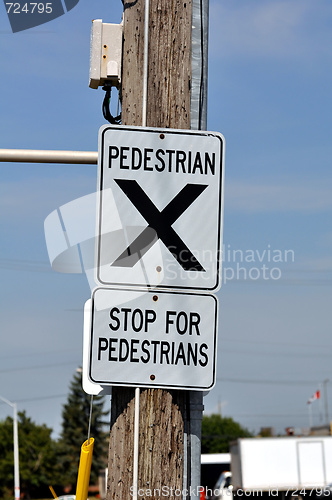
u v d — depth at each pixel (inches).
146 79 226.5
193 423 223.6
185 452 212.4
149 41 229.1
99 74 240.1
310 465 1482.5
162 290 211.9
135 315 210.4
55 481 4783.5
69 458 4813.0
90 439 230.4
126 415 208.2
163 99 225.1
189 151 219.1
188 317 211.6
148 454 206.7
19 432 4817.9
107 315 209.6
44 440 4867.1
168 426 208.1
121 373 208.1
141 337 209.8
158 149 218.2
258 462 1482.5
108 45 241.3
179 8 231.8
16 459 2295.8
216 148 220.4
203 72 253.6
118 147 217.3
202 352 210.8
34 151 228.8
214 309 212.7
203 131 220.4
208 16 256.5
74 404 4904.0
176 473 206.8
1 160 227.5
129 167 216.4
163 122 223.5
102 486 2620.6
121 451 207.3
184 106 225.3
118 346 208.8
